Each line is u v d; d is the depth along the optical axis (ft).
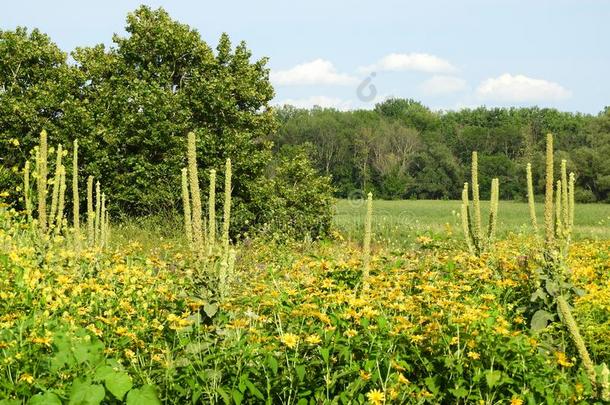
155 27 83.56
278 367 14.79
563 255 23.38
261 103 87.10
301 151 82.69
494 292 21.90
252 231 72.33
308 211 75.82
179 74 86.94
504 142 293.02
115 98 79.66
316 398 14.03
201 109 81.30
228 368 14.51
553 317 20.17
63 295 18.93
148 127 76.33
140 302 20.75
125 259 28.68
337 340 14.89
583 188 225.76
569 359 17.29
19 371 13.52
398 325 16.19
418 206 204.13
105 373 12.21
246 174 78.18
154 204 72.28
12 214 29.25
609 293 20.16
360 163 256.93
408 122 297.12
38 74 83.51
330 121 256.73
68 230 29.17
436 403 14.69
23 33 84.89
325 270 22.58
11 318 16.38
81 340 15.06
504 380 14.15
